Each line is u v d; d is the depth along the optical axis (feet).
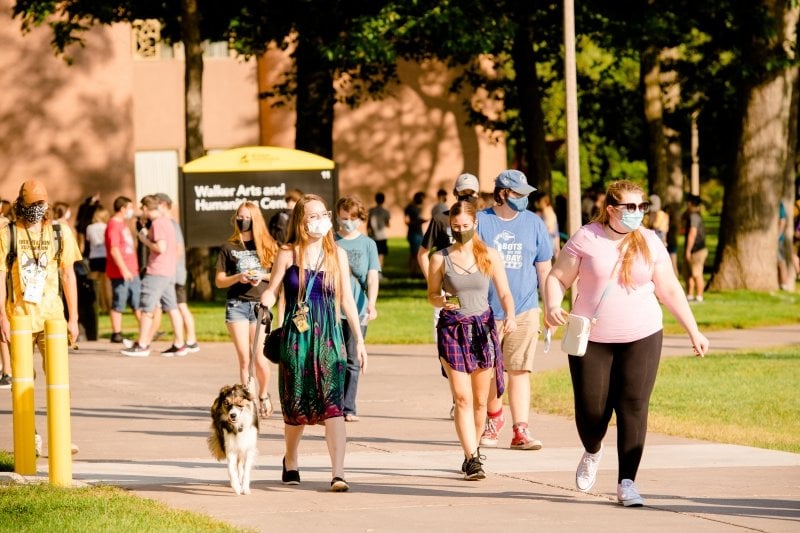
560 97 267.59
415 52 170.81
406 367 91.35
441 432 62.08
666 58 213.66
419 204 186.80
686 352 100.58
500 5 159.12
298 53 164.25
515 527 39.91
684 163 299.79
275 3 157.79
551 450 56.70
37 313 53.21
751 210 156.35
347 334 64.28
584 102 230.89
